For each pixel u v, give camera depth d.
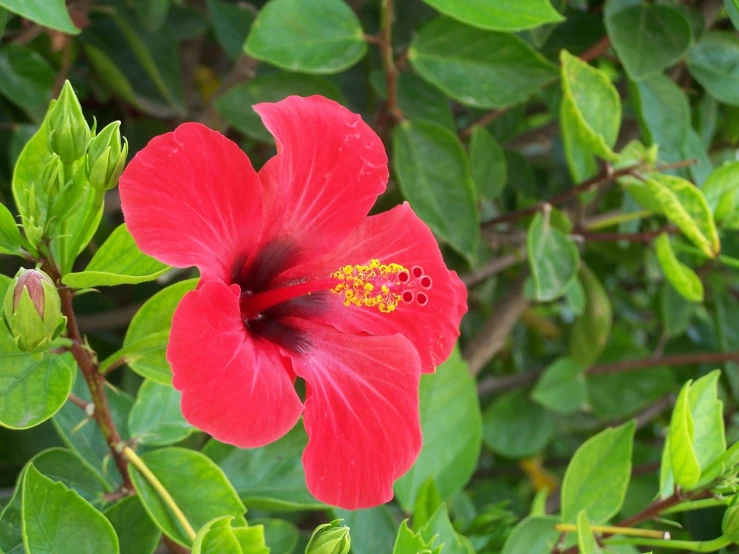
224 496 0.45
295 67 0.54
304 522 0.64
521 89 0.56
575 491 0.51
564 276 0.57
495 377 0.72
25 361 0.42
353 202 0.45
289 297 0.43
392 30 0.65
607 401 0.69
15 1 0.44
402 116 0.57
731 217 0.56
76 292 0.42
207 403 0.40
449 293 0.46
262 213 0.43
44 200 0.43
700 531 0.56
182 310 0.40
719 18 0.63
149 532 0.45
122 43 0.67
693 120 0.64
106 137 0.40
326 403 0.43
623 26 0.56
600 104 0.56
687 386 0.46
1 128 0.59
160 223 0.40
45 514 0.42
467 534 0.56
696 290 0.56
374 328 0.45
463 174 0.57
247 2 0.69
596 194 0.63
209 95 0.78
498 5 0.50
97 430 0.49
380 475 0.43
